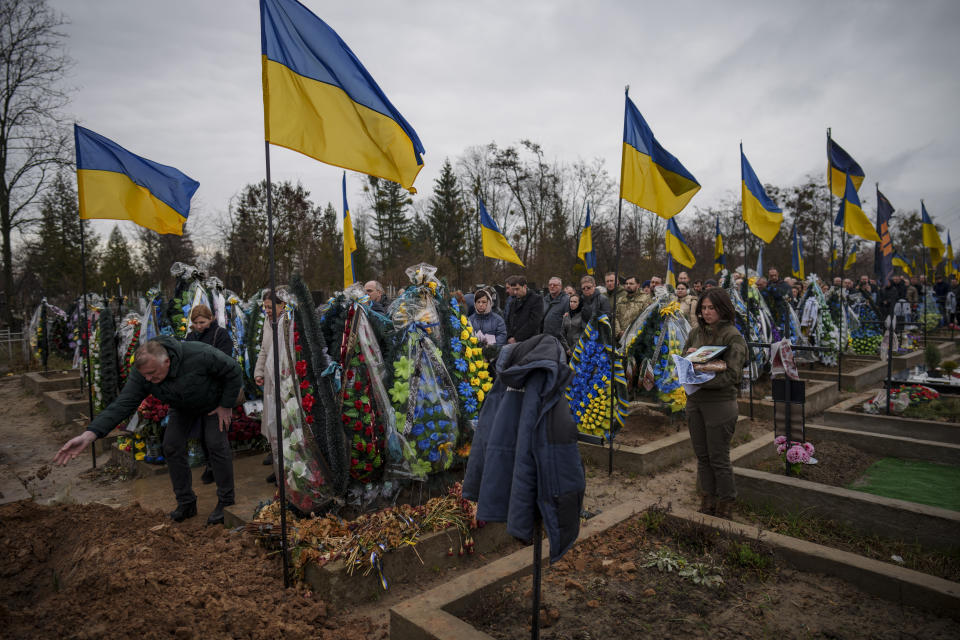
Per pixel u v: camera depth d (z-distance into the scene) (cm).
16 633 282
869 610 316
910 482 521
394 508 409
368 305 486
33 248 2606
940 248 1594
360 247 3647
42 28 2080
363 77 399
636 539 404
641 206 605
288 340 446
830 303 1283
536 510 258
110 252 2658
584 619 308
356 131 394
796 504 460
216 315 681
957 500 475
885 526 417
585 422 643
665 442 634
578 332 823
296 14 378
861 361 1233
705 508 456
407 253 3738
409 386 477
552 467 248
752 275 1041
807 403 820
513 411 265
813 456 590
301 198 2317
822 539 419
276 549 382
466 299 890
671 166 611
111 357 664
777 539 377
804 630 297
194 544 401
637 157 596
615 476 589
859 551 400
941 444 574
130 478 614
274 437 484
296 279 447
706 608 319
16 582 379
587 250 1244
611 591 337
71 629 286
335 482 445
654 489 550
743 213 782
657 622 306
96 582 331
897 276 1772
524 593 336
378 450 455
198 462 557
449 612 309
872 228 901
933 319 1742
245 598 330
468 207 3756
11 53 2066
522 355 257
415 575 383
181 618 295
